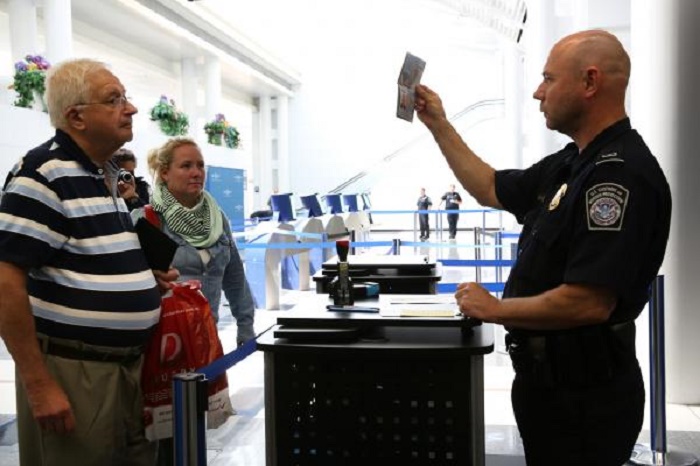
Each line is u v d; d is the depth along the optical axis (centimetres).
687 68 377
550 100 163
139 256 181
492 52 2152
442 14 1712
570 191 155
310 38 2283
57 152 168
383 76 2270
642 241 145
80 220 167
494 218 1900
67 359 169
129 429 184
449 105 2223
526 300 150
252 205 2241
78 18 1251
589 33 161
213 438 342
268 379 164
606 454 160
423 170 2253
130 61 1527
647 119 393
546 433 165
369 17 2255
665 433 314
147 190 319
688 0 375
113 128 173
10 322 156
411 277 275
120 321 172
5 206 161
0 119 607
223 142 1288
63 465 169
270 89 2120
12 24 955
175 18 1369
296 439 164
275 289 708
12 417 374
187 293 201
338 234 914
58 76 171
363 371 160
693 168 380
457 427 159
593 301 145
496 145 2111
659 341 314
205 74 1641
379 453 162
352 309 175
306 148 2316
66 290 167
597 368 157
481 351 153
